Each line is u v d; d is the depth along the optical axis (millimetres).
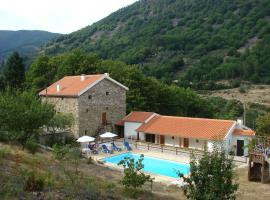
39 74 67062
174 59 145250
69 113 47281
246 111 93500
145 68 134000
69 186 16250
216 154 16797
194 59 148875
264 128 36781
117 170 30109
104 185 19969
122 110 54500
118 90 53906
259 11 170375
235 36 158875
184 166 36219
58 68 66625
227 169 16391
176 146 45594
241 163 36062
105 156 39688
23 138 28438
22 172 16422
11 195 12844
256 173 30016
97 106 51156
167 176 31453
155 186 25656
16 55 70375
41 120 28297
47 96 51344
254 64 136625
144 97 63125
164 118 49750
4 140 29547
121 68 66812
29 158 22234
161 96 69312
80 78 54250
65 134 45188
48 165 22859
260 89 124375
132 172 20906
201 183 16484
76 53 67375
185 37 161875
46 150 32688
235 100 106562
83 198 14953
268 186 27969
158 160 38594
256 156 29344
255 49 143875
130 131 51594
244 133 41594
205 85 129000
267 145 32375
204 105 78125
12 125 27125
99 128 51219
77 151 29969
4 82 68062
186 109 73875
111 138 50875
